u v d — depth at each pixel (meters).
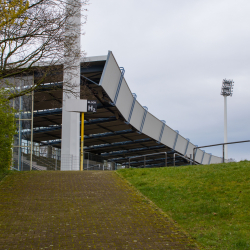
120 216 8.61
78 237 7.06
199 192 10.20
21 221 8.13
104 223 8.03
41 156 23.56
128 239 6.98
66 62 15.59
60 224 7.92
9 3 11.47
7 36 13.43
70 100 22.39
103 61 27.17
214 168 13.14
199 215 8.45
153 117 42.09
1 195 10.83
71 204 9.70
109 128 39.00
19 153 21.41
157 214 8.82
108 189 11.67
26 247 6.49
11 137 14.52
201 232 7.38
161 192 10.83
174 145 49.84
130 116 35.47
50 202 9.92
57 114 33.09
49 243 6.71
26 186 12.16
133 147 50.22
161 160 58.19
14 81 18.56
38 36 13.99
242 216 7.98
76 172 15.47
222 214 8.22
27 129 21.48
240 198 9.05
